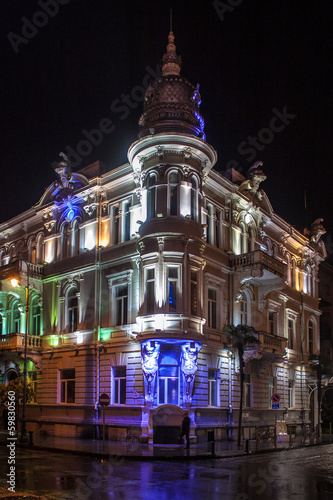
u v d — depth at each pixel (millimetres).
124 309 33781
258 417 37406
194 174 32281
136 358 31828
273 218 44031
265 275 37312
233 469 19625
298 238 48500
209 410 32312
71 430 34375
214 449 25391
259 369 37719
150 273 31062
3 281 40469
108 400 24594
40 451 25938
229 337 34375
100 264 35594
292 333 45562
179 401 30062
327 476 18078
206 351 32812
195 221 31531
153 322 29797
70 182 39781
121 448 26344
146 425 29578
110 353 33688
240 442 30078
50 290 39344
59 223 40156
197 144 32000
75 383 35219
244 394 36281
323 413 50562
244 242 39000
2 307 43844
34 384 38969
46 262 40312
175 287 30312
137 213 34000
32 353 38156
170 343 30141
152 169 32125
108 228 36000
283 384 42250
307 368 46875
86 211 37688
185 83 33562
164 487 15445
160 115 32500
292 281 47312
